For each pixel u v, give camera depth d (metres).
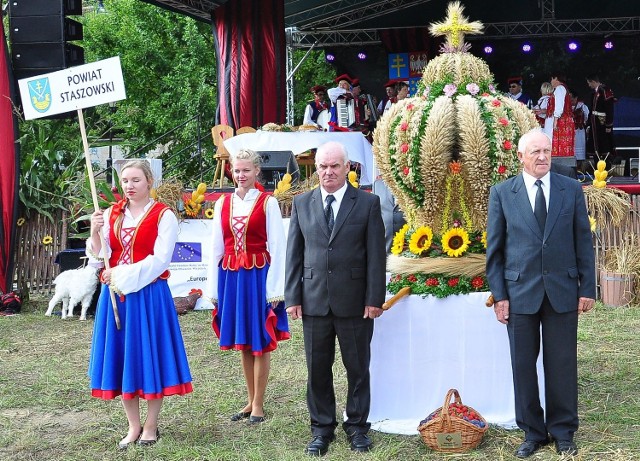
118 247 4.48
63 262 8.65
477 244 4.71
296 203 4.45
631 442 4.37
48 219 9.05
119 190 8.58
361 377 4.37
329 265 4.28
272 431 4.76
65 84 4.82
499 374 4.66
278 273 4.84
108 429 4.89
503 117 4.64
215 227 4.95
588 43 17.33
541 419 4.29
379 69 17.97
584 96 17.45
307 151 11.05
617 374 5.64
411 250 4.77
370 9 16.84
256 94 13.94
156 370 4.43
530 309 4.19
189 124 18.08
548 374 4.24
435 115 4.61
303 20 16.66
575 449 4.21
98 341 4.47
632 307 7.77
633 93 17.27
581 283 4.21
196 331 7.34
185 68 19.02
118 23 20.33
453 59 4.85
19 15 8.83
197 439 4.65
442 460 4.21
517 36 17.12
